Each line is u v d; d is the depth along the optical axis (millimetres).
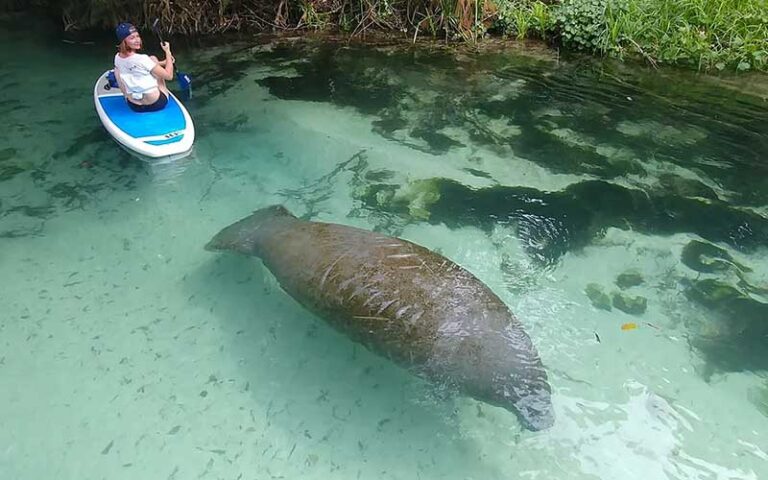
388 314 3594
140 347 4195
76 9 10258
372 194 5922
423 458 3482
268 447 3541
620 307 4590
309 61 9227
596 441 3578
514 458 3484
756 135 7207
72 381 3938
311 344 4230
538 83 8578
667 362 4117
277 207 5172
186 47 9742
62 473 3385
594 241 5332
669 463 3463
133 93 6625
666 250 5234
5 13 10719
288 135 7012
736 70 8977
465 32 10102
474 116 7594
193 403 3809
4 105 7535
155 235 5305
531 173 6375
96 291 4676
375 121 7430
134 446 3541
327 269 3930
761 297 4719
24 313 4445
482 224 5500
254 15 10594
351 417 3715
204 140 6863
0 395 3822
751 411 3779
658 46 9406
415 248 4098
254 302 4586
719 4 9477
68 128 7031
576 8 9930
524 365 3293
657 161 6652
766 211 5809
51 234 5285
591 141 7059
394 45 9922
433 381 3467
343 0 10617
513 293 4680
